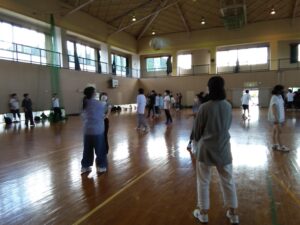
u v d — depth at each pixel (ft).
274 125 17.65
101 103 13.29
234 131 25.96
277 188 10.65
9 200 10.03
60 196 10.34
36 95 44.98
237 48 72.18
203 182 7.94
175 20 67.41
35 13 45.73
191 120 38.01
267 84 65.62
